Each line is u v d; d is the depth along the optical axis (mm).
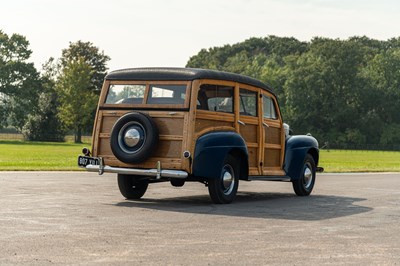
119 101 12469
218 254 6996
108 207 11289
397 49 141500
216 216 10422
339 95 118500
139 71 12406
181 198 13578
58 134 109688
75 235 8055
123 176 12812
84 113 102125
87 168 12359
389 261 6820
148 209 11156
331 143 115312
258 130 13484
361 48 119938
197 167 11797
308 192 15055
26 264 6242
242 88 13031
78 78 102500
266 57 152125
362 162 44969
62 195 13234
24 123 108812
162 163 11867
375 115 117938
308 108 118625
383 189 17219
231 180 12555
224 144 12172
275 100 14195
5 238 7715
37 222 9141
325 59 118750
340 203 13203
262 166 13570
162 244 7547
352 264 6625
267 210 11547
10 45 109250
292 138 14695
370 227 9500
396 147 113438
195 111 11875
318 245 7754
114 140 12055
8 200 12023
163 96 12094
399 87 121625
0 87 107812
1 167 22781
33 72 109125
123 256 6754
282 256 6969
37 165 25844
